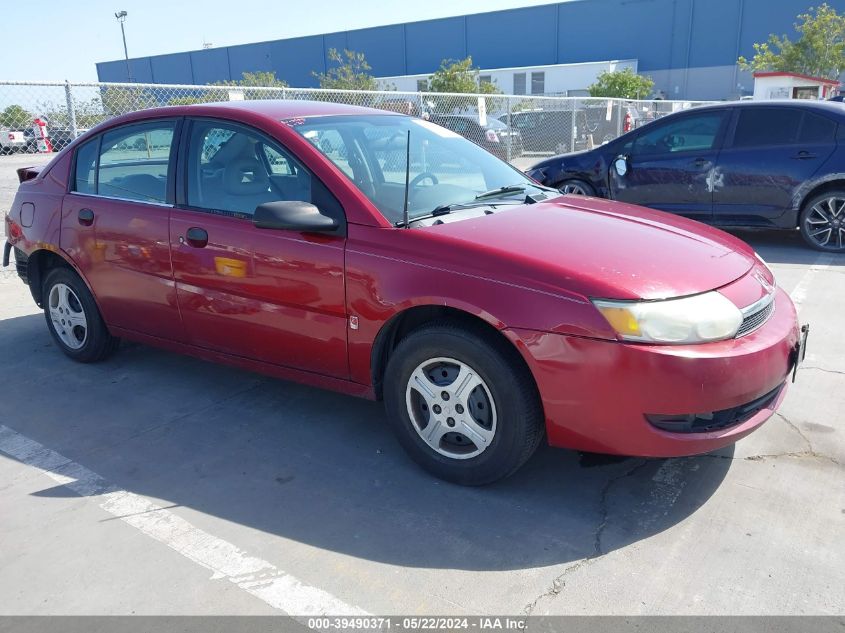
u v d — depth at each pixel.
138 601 2.38
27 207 4.52
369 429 3.62
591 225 3.20
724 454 3.26
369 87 29.88
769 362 2.71
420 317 3.11
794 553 2.54
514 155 14.82
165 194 3.80
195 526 2.80
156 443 3.51
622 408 2.59
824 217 7.25
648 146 8.19
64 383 4.30
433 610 2.30
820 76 30.27
